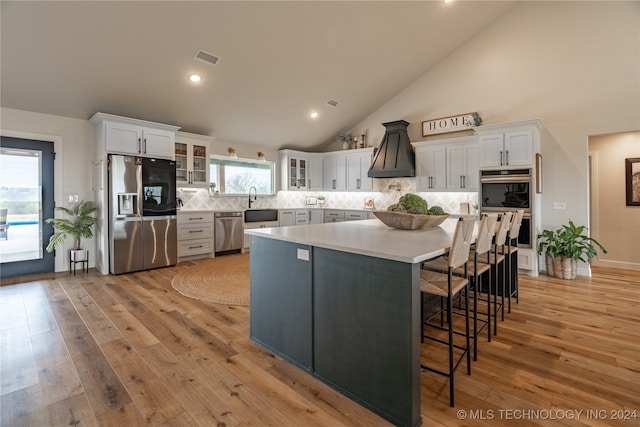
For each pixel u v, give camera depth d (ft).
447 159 17.79
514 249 10.91
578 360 7.11
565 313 9.98
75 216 15.19
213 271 15.51
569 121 14.76
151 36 11.90
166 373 6.57
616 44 13.65
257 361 7.10
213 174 20.77
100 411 5.39
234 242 20.35
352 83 18.22
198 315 9.83
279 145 23.35
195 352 7.48
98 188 15.28
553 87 15.12
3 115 13.42
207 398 5.76
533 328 8.86
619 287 12.80
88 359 7.11
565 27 14.79
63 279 13.82
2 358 7.12
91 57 12.10
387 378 5.24
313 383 6.28
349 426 5.09
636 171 15.62
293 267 6.93
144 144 15.42
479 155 15.39
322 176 24.59
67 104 14.14
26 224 14.33
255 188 22.84
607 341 8.04
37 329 8.67
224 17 11.92
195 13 11.48
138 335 8.36
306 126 21.58
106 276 14.39
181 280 13.80
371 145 22.29
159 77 13.97
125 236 14.80
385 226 9.52
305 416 5.31
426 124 19.35
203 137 18.83
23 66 11.77
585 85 14.35
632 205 15.78
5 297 11.38
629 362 7.01
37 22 10.33
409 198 8.79
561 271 14.16
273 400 5.73
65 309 10.22
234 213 20.27
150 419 5.20
